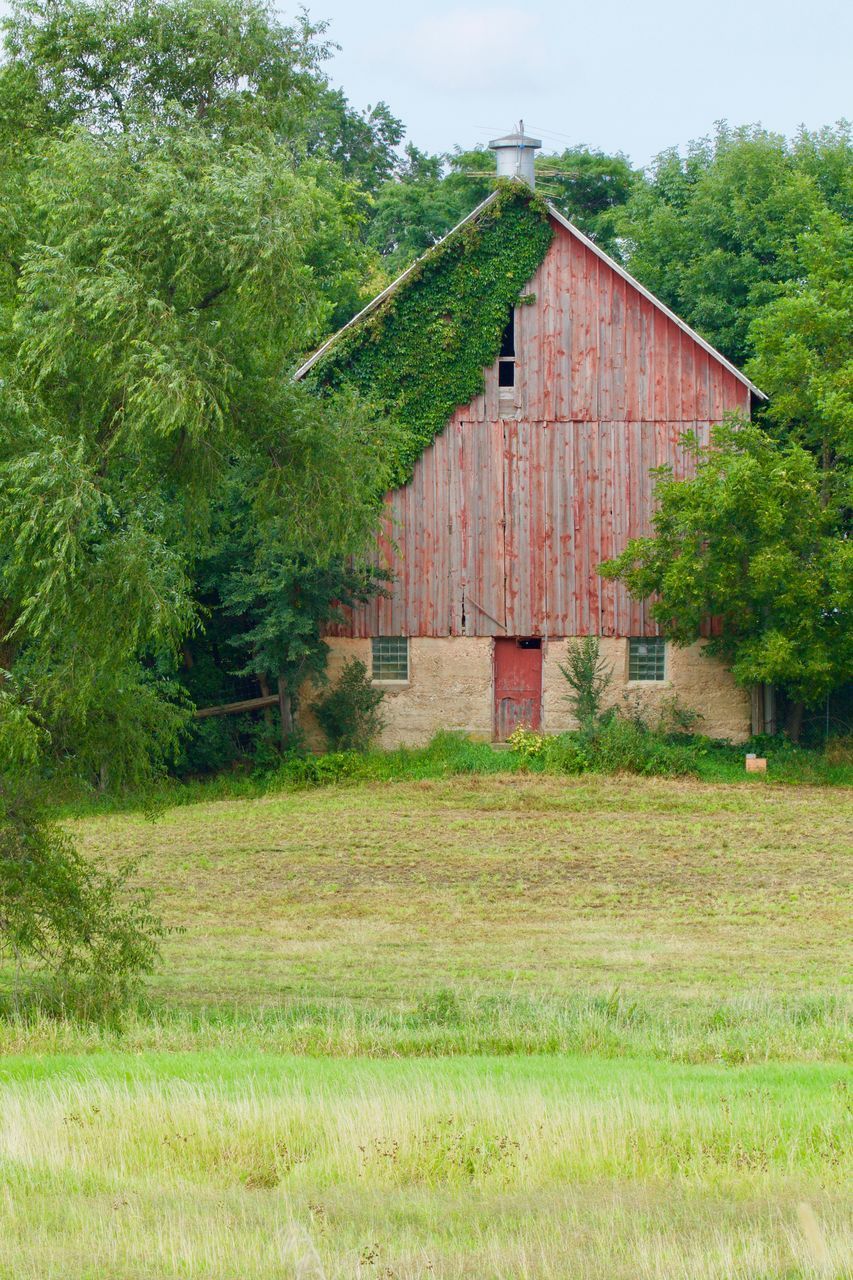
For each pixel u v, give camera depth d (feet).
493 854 335.06
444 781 421.18
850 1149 120.57
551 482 445.78
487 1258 96.63
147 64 219.61
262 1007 203.62
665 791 404.36
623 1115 128.77
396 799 402.52
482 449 447.42
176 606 198.18
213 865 327.06
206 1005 207.72
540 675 449.48
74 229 199.93
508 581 447.42
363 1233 102.53
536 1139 122.01
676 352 441.68
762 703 442.91
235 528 410.31
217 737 436.35
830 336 431.84
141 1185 114.11
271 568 418.31
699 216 554.05
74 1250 98.73
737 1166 116.47
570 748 428.56
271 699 446.19
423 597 449.89
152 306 194.90
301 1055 175.52
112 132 211.82
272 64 224.74
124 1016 197.98
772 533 399.03
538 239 444.96
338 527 226.99
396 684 451.53
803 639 408.87
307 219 207.62
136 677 220.64
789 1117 130.52
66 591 190.49
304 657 431.84
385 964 234.79
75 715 202.39
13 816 208.74
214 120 223.30
